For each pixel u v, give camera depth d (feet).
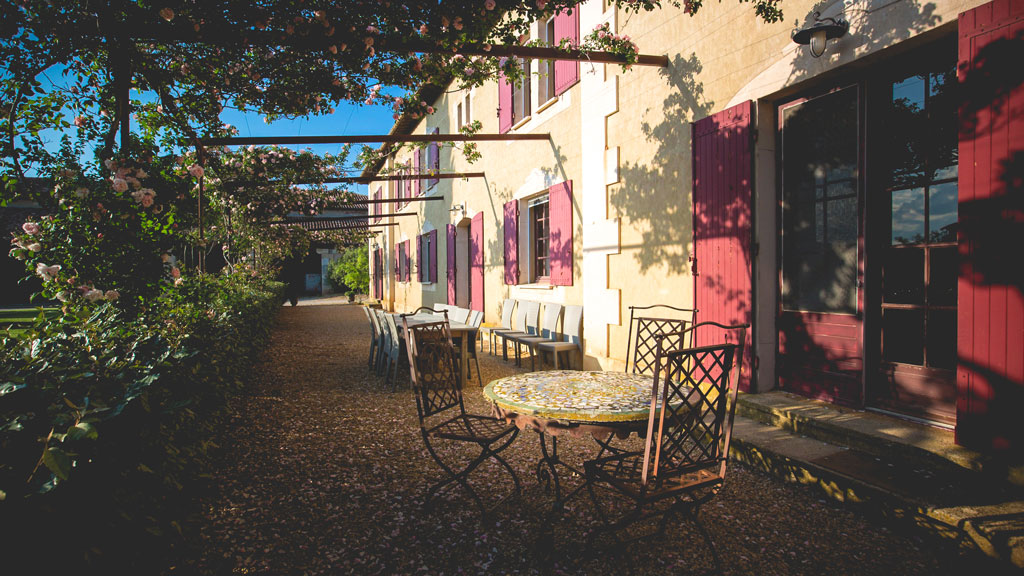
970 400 8.63
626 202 17.72
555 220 22.63
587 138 19.80
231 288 22.84
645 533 8.47
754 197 12.82
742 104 12.87
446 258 38.83
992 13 8.15
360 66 12.98
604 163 18.79
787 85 11.84
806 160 12.24
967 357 8.65
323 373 22.45
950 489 8.21
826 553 7.74
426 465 11.46
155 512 6.19
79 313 7.84
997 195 8.15
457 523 8.86
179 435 8.79
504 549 8.04
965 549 7.28
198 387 10.08
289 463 11.58
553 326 22.09
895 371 10.59
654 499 6.94
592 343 19.80
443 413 15.69
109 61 9.83
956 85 9.45
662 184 15.99
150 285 10.12
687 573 7.34
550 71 23.47
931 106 9.85
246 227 34.78
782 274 12.92
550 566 7.56
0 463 4.32
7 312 38.99
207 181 26.16
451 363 10.60
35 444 4.73
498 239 29.17
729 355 7.39
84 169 9.50
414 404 16.88
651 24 16.19
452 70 14.87
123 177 9.40
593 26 19.25
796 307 12.62
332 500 9.71
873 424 10.32
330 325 43.39
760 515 8.91
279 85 13.93
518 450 12.28
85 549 4.79
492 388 9.30
